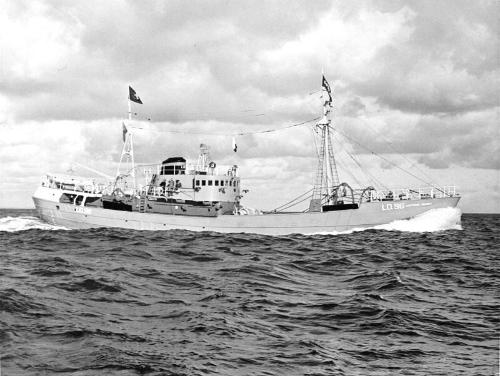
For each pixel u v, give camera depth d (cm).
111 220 6562
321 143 6762
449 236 6594
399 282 3262
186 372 1631
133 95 6788
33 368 1631
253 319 2323
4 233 6119
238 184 6875
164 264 3903
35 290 2664
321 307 2598
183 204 6456
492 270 4072
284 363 1762
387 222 6600
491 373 1736
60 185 7138
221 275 3434
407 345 2030
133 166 6806
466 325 2336
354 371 1725
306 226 6381
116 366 1656
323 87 6706
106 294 2691
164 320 2253
